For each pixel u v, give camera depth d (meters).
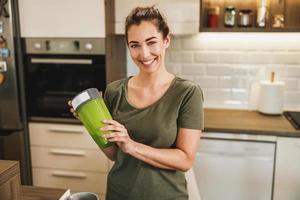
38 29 2.13
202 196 2.10
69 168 2.32
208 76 2.47
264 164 1.99
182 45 2.44
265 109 2.28
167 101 1.04
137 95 1.08
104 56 2.10
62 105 2.24
